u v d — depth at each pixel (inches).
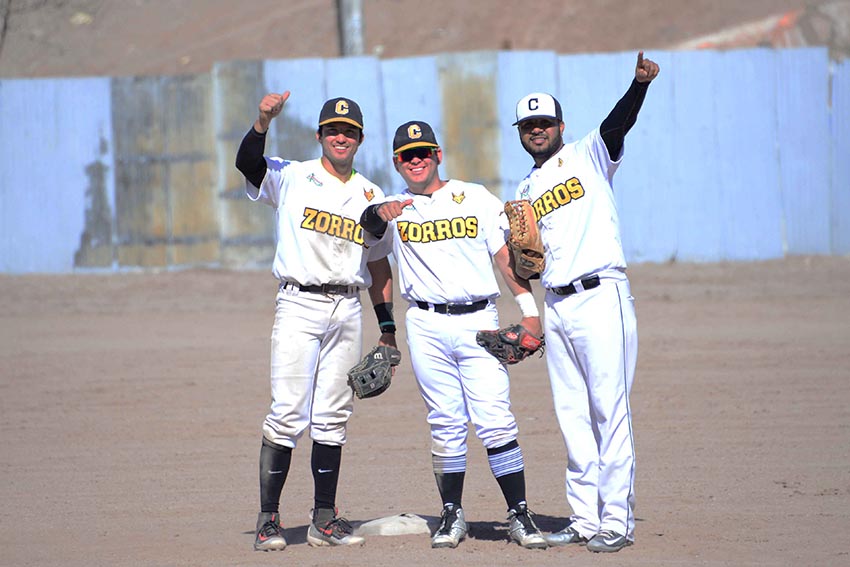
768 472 1144.2
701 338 2010.3
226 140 2859.3
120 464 1246.9
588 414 891.4
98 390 1665.8
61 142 2847.0
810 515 970.1
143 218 2878.9
